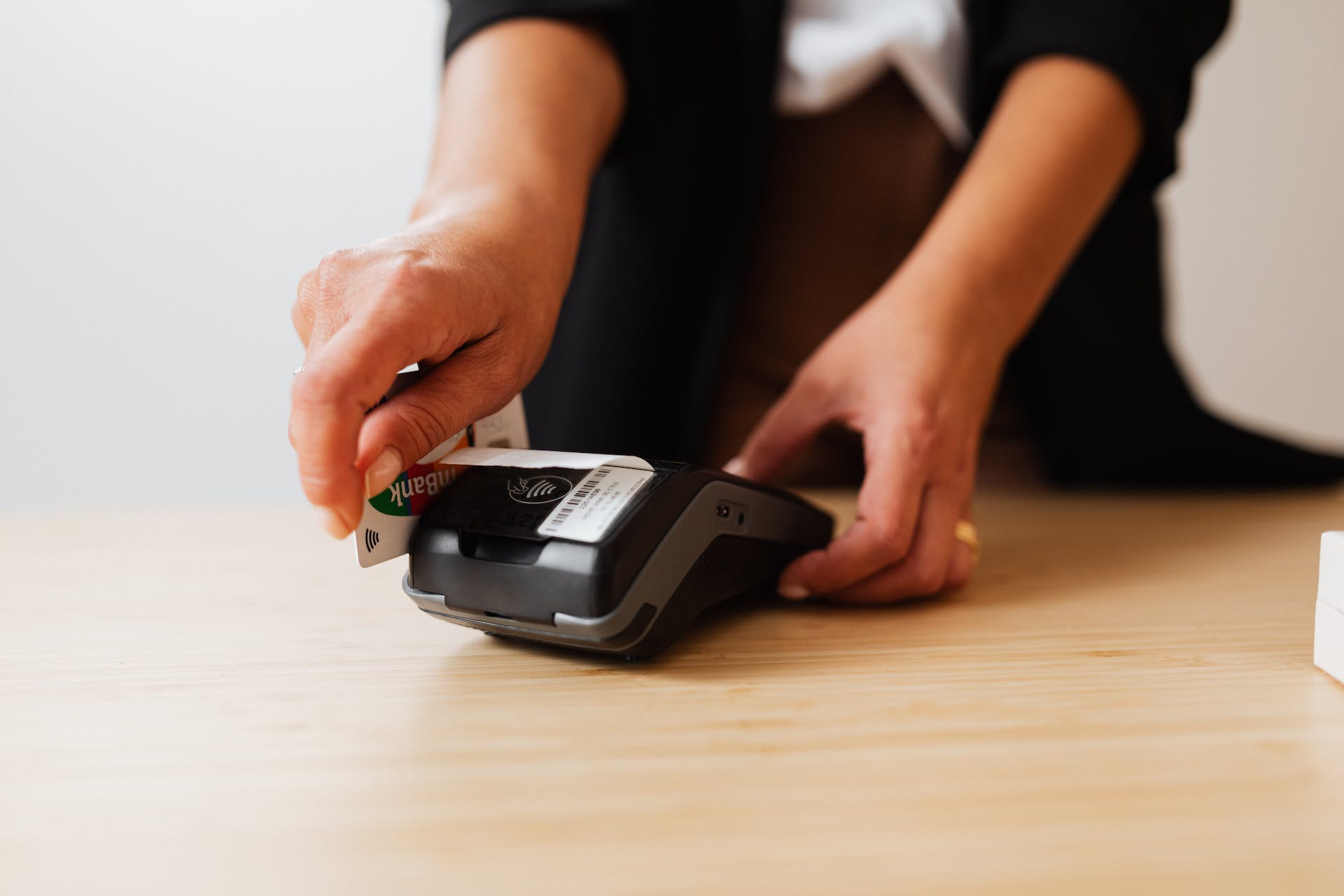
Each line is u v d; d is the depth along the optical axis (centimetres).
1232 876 25
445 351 41
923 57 92
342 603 57
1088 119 74
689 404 96
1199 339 207
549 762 33
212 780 32
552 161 58
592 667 44
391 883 25
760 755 34
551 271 50
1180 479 112
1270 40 193
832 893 25
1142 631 50
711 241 94
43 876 26
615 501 44
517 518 44
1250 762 33
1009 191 70
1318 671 43
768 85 90
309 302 42
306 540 77
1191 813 29
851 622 52
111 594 60
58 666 45
